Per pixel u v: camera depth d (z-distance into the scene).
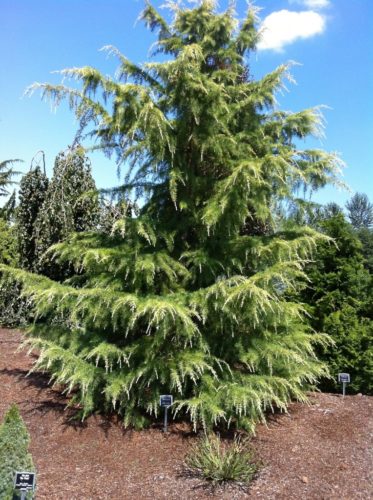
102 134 5.13
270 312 4.96
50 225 8.00
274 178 5.01
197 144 5.07
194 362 4.60
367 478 4.14
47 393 5.77
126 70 5.27
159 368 4.77
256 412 5.11
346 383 6.62
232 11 5.24
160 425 5.10
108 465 4.29
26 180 8.77
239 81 6.60
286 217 5.55
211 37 5.45
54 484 3.91
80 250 5.21
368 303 7.13
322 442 4.86
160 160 5.03
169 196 5.46
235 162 5.11
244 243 5.16
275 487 3.95
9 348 7.54
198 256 5.09
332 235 7.15
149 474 4.14
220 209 4.85
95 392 5.09
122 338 5.21
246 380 4.97
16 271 5.14
